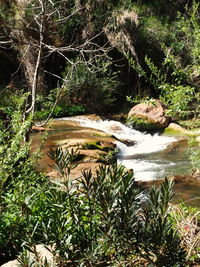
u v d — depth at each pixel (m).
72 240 2.35
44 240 2.27
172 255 2.04
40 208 3.61
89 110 16.83
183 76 4.81
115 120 16.42
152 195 2.20
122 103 18.64
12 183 3.93
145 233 2.07
